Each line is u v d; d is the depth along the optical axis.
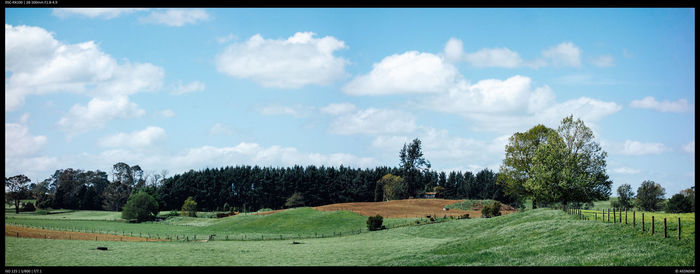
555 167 79.75
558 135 82.25
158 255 54.31
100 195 197.25
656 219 53.31
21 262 48.22
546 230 56.34
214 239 80.31
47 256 52.19
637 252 38.22
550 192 79.50
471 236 65.62
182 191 195.12
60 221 120.62
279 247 63.66
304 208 120.44
